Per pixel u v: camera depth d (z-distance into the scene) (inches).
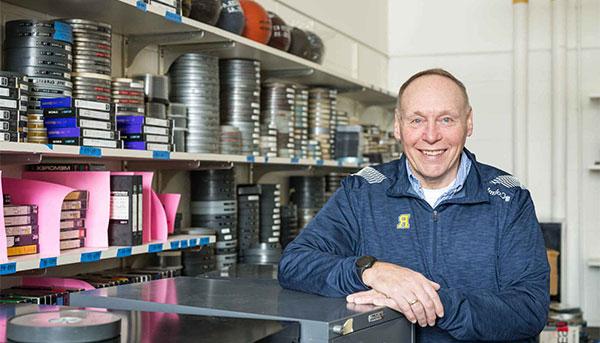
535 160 221.3
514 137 219.5
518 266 72.1
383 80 233.3
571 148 218.2
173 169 131.0
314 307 56.2
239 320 49.4
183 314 51.4
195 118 119.0
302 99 156.9
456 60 230.4
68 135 89.1
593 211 217.5
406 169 77.3
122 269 118.6
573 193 217.8
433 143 72.6
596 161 215.5
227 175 133.0
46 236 87.7
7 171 98.1
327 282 63.9
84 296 59.4
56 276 108.4
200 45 124.5
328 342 50.3
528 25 221.8
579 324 196.4
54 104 90.0
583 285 218.2
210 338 43.5
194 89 119.3
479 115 227.9
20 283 98.4
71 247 93.0
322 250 73.4
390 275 61.2
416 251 74.9
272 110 148.6
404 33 235.8
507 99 225.5
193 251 126.3
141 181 100.7
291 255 69.0
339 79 164.7
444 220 74.6
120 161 123.3
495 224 73.7
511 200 74.0
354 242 77.8
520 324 66.5
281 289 67.3
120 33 117.6
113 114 95.6
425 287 61.4
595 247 217.2
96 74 97.6
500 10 226.4
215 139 122.0
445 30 231.5
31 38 90.2
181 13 108.3
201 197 132.0
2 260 79.5
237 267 114.9
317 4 187.0
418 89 73.5
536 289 69.6
